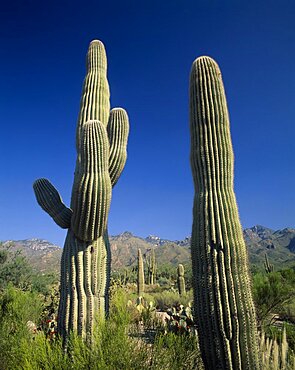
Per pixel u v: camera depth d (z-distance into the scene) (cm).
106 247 566
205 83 488
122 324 400
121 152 636
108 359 356
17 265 2381
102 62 704
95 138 538
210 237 418
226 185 450
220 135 465
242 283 400
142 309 897
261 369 394
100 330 397
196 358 426
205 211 433
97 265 543
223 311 391
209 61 505
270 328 735
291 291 902
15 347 469
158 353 380
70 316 515
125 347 366
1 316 624
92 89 674
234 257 406
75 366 356
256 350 390
